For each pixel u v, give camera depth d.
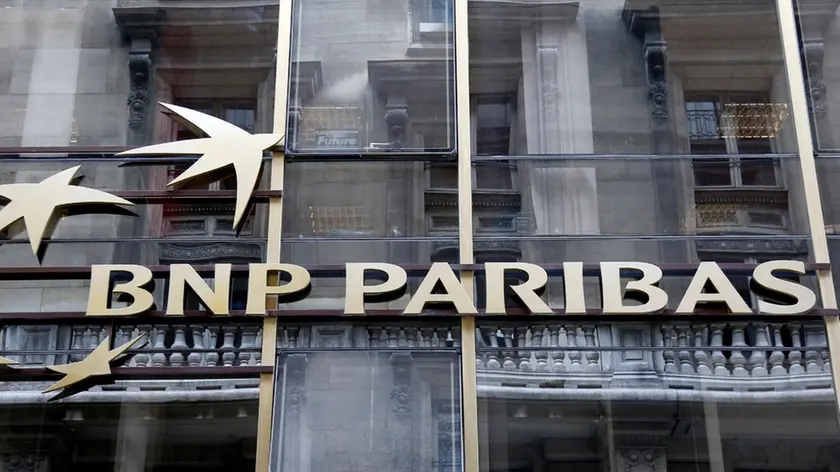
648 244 9.76
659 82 10.63
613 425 9.20
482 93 10.45
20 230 9.59
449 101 10.09
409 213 9.73
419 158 9.83
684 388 9.27
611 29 10.87
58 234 9.69
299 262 9.45
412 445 8.76
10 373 8.91
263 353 8.99
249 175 9.62
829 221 9.70
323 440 8.77
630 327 9.39
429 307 9.12
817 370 9.19
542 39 10.69
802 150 9.90
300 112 10.02
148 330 9.27
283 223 9.59
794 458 9.17
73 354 9.21
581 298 9.12
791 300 9.15
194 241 9.60
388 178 9.84
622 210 10.00
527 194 9.94
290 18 10.40
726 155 9.98
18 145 10.47
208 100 10.62
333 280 9.27
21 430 9.23
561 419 9.14
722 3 10.85
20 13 11.05
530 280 9.17
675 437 9.23
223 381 9.25
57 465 9.16
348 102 10.09
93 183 9.91
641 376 9.27
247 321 9.18
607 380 9.26
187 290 9.23
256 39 10.78
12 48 10.89
